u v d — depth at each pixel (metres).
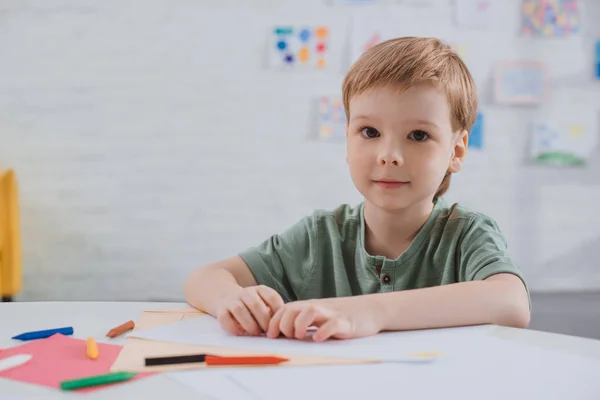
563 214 2.66
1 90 2.50
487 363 0.53
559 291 2.67
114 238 2.55
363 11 2.56
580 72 2.65
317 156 2.58
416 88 0.76
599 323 2.21
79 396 0.46
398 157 0.77
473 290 0.69
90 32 2.51
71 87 2.51
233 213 2.58
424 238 0.88
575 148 2.65
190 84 2.54
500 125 2.62
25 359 0.54
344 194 2.60
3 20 2.49
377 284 0.90
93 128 2.53
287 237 0.95
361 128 0.80
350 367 0.52
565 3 2.63
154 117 2.54
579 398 0.46
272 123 2.57
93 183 2.54
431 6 2.58
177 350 0.58
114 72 2.52
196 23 2.53
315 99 2.57
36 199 2.53
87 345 0.57
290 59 2.55
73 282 2.54
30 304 0.78
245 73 2.55
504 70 2.61
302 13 2.55
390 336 0.63
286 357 0.55
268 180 2.58
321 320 0.62
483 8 2.59
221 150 2.56
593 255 2.68
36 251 2.53
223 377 0.50
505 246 0.86
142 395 0.46
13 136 2.51
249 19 2.54
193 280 0.80
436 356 0.55
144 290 2.56
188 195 2.57
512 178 2.64
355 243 0.92
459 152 0.88
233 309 0.64
